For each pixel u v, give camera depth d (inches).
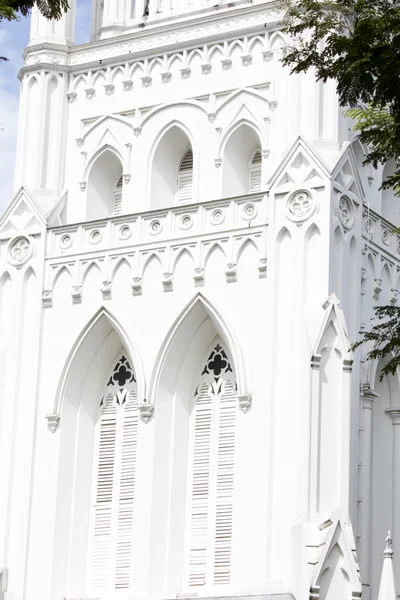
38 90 2549.2
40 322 2433.6
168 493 2301.9
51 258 2450.8
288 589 2134.6
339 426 2172.7
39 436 2400.3
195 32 2470.5
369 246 2342.5
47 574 2341.3
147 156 2471.7
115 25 2573.8
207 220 2333.9
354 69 1738.4
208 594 2250.2
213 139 2423.7
